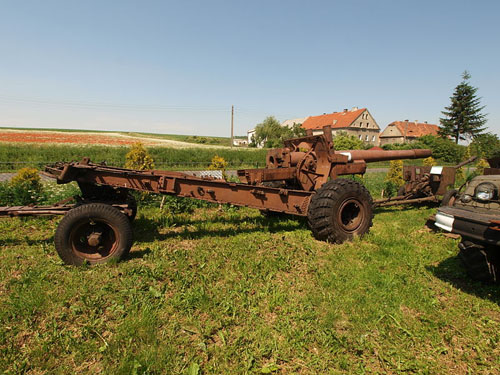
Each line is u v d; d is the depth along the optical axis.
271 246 4.38
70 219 3.44
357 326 2.59
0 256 3.78
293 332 2.46
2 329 2.40
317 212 4.52
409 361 2.22
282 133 56.22
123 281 3.16
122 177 4.07
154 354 2.16
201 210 6.70
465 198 3.55
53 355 2.18
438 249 4.50
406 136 59.97
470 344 2.44
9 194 6.37
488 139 38.16
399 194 8.50
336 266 3.74
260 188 4.59
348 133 58.34
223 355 2.20
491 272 3.29
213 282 3.27
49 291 2.97
